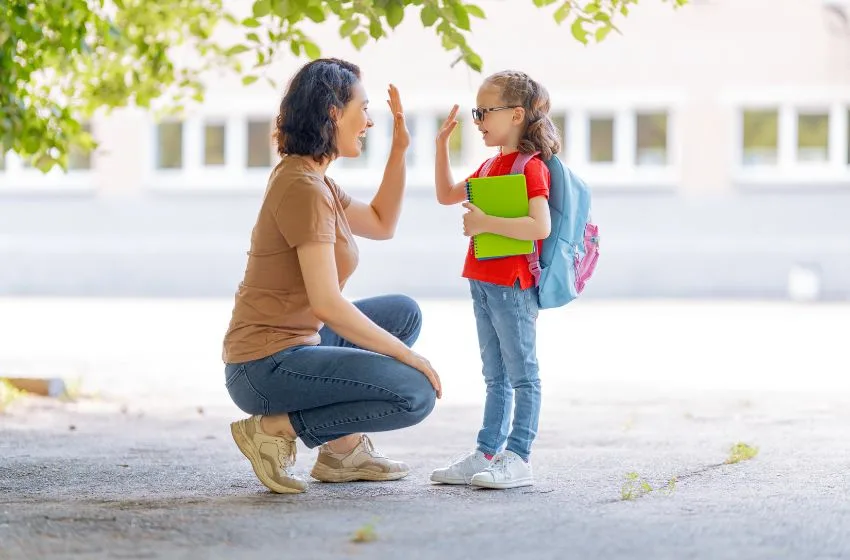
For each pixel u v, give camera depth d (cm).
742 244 3025
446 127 726
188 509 621
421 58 3119
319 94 645
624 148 3080
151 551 524
